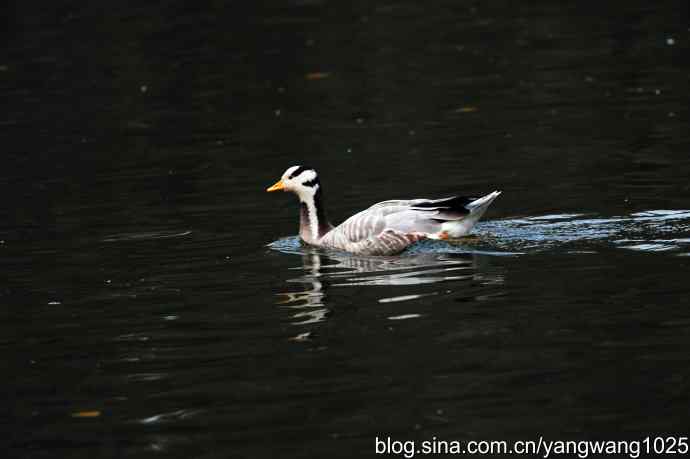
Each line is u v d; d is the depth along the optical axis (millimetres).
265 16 39938
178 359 12688
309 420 10891
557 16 37312
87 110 28891
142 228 18734
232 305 14492
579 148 22547
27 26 39344
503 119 25625
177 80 31719
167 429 10891
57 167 23609
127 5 42156
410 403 11109
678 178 19656
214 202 20328
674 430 10281
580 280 14516
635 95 26766
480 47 33625
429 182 20891
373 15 39250
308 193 17672
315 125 26359
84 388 12000
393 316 13641
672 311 13133
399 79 30469
